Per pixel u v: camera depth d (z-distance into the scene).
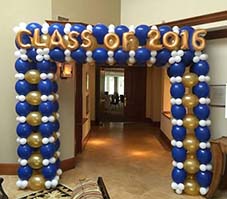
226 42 4.69
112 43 4.05
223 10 4.57
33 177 4.39
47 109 4.20
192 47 4.02
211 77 4.85
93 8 5.82
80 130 6.94
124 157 6.52
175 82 4.16
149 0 5.71
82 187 2.18
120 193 4.34
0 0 4.97
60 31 4.11
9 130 5.11
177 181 4.30
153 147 7.62
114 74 16.38
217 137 4.82
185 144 4.15
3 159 5.13
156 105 11.59
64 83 5.40
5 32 5.01
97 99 11.70
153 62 4.14
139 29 4.04
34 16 5.04
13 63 5.06
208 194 4.11
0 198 3.40
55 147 4.46
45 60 4.18
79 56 4.11
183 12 5.13
